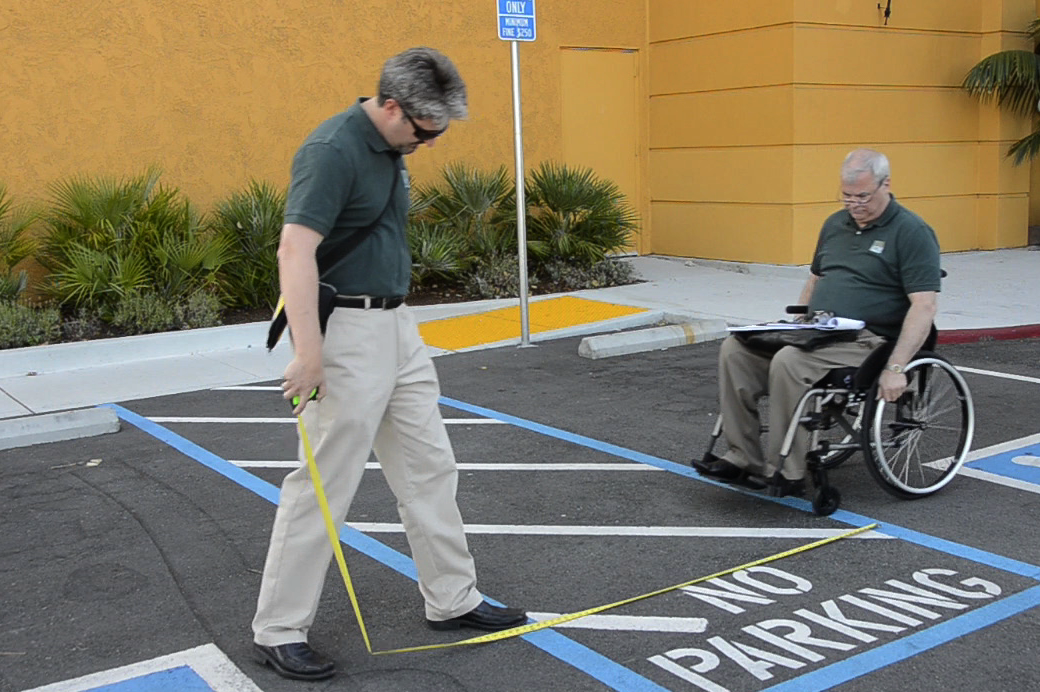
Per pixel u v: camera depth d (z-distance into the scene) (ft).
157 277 33.24
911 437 17.10
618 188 45.14
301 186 10.92
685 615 13.23
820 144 40.60
